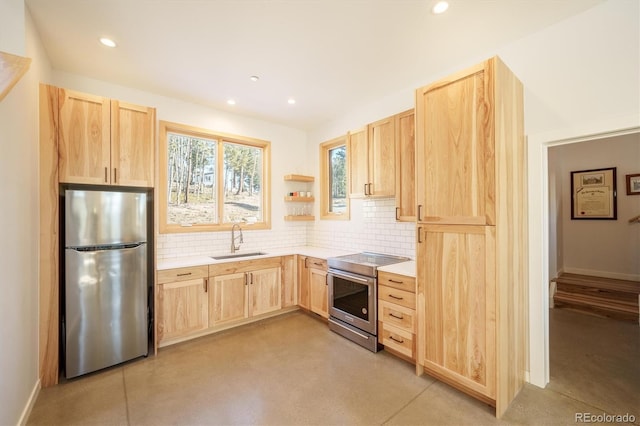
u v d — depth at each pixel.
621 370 2.34
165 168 3.32
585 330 3.11
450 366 2.10
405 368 2.45
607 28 1.89
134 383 2.25
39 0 1.81
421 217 2.24
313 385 2.21
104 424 1.79
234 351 2.79
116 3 1.84
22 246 1.83
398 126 2.92
